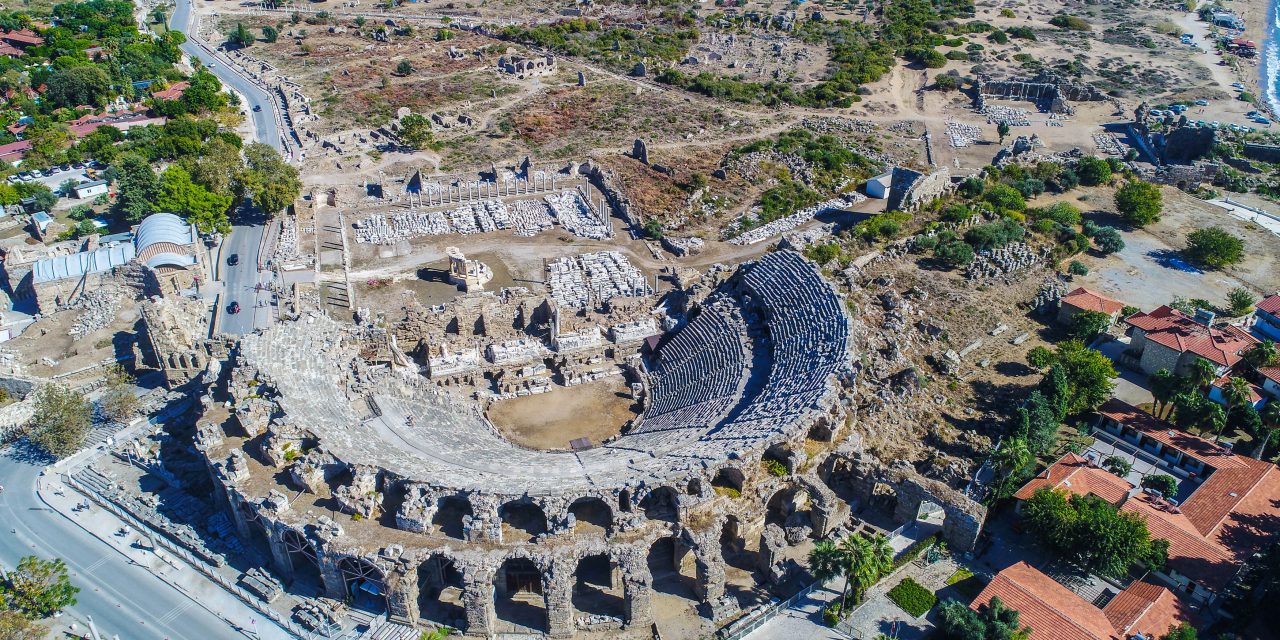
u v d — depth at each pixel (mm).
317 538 84500
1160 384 114062
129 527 97625
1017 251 158250
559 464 99688
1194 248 161750
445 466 94625
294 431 94062
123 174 172375
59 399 108188
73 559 92750
